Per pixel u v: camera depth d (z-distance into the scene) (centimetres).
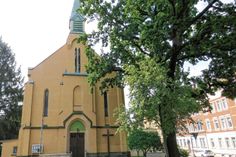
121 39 1880
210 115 5328
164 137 1324
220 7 1581
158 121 1209
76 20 3088
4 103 4238
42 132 2511
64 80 2725
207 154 4447
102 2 1894
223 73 1827
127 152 2627
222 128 4878
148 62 1255
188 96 1230
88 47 2152
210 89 1888
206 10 1595
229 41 1588
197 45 1684
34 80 2709
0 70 4334
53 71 2800
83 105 2673
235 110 4466
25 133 2452
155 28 1571
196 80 1861
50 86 2733
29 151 2420
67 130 2545
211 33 1631
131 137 2720
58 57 2877
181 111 1141
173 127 1175
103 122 2725
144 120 1217
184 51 1761
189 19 1599
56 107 2652
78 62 2917
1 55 4441
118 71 2080
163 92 1093
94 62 2150
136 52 1923
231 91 1819
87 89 2748
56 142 2506
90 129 2595
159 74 1159
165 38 1634
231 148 4525
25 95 2608
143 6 1639
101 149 2602
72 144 2539
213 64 1859
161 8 1589
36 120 2555
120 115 1239
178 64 1825
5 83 4297
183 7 1562
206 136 5481
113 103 2839
